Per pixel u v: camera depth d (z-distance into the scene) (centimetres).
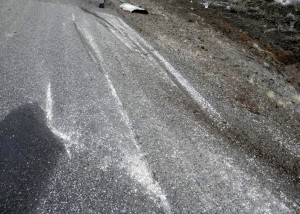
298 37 1220
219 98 652
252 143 520
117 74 670
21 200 351
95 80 627
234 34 1195
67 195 365
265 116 616
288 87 809
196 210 369
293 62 1032
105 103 558
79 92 575
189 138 503
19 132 455
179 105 598
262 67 913
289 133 571
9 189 363
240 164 462
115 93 595
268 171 460
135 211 357
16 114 490
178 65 782
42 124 479
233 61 896
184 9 1433
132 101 579
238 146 506
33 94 546
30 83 576
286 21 1388
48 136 457
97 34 874
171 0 1552
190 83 694
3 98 522
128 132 493
